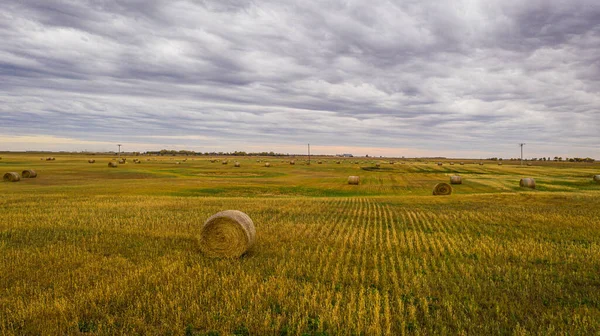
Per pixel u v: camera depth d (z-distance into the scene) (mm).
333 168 93250
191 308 8211
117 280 9930
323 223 19375
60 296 8938
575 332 7297
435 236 16094
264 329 7398
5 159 116562
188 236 15781
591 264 11797
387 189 46281
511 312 8203
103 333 7207
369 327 7332
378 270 11328
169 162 110188
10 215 20328
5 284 9766
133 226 17734
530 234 16375
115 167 78375
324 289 9391
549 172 79188
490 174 73250
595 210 23000
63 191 36469
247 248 13000
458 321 7703
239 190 42281
